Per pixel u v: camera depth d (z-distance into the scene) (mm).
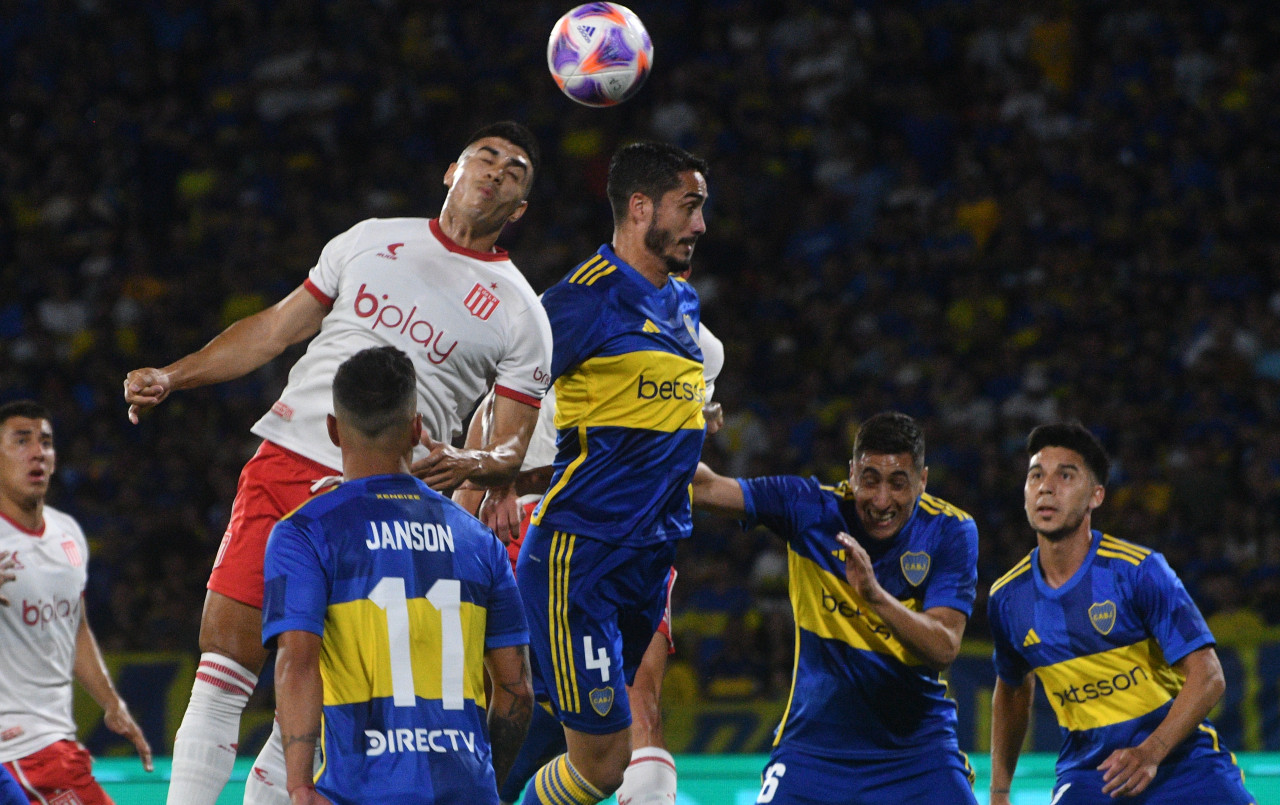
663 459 17906
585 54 18594
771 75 62375
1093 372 50219
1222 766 19141
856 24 63250
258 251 56688
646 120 61062
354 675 13266
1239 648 34938
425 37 64250
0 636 22797
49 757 23094
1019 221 55719
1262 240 55281
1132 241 55375
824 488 19891
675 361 17938
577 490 17906
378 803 12961
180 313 55031
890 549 19453
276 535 13461
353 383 13789
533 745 22000
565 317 17609
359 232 17531
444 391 17297
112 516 46375
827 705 19656
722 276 55531
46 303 55875
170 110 61844
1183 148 57469
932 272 54406
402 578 13492
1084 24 62438
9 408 23297
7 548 22984
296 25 64688
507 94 62031
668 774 20031
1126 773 18078
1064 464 19266
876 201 57531
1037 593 19656
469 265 17297
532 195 58125
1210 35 61812
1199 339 51281
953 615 19109
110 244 58125
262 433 17188
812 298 53375
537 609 18188
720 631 39844
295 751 12852
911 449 19031
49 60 63969
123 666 36219
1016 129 59219
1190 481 44062
